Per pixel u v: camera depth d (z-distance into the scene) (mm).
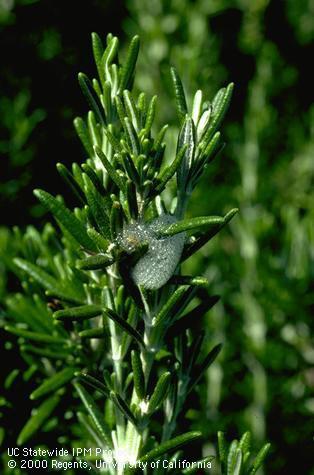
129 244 380
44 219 807
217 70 935
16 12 1021
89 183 399
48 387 479
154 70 834
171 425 424
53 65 1006
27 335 481
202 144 394
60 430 525
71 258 469
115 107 413
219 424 609
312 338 685
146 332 398
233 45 1054
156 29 851
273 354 668
